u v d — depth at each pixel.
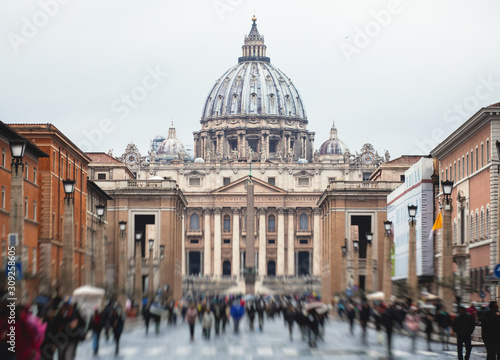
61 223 103.75
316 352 51.38
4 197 80.88
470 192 96.81
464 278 67.00
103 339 62.94
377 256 148.38
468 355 43.25
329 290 150.00
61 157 103.56
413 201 118.31
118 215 154.50
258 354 50.22
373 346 55.91
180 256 175.00
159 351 52.44
